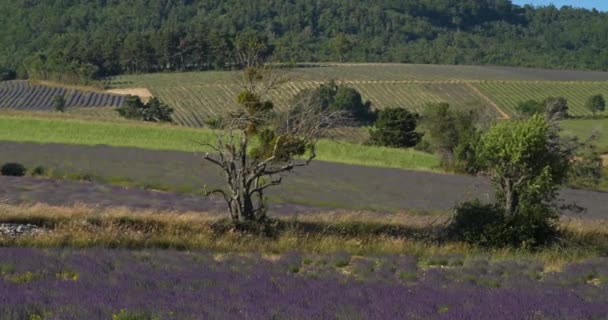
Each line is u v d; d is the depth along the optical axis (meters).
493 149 45.88
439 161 107.38
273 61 46.62
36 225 41.25
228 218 44.91
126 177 72.12
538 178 45.38
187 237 40.16
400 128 139.38
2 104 189.75
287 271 31.70
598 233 48.94
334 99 183.38
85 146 94.31
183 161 85.88
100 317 18.58
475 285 28.91
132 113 176.88
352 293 24.45
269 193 69.25
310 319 18.97
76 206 46.31
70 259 30.89
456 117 126.75
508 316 20.20
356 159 104.62
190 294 22.69
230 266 31.78
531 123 45.66
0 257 30.25
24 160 78.62
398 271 33.16
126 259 32.00
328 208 62.09
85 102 197.75
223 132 47.75
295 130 45.56
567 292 27.20
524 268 35.50
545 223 45.69
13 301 20.03
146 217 43.16
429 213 62.25
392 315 19.97
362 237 43.72
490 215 45.22
